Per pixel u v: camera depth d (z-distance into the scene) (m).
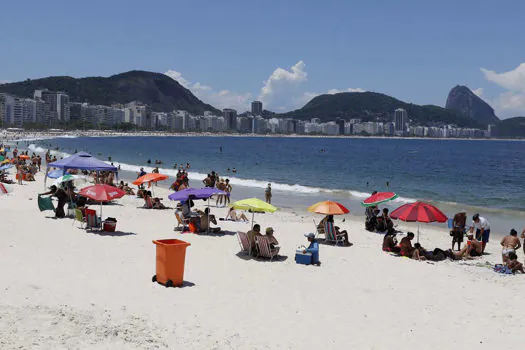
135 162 79.62
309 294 11.06
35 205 23.00
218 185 29.33
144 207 24.41
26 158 47.09
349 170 69.00
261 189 39.59
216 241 16.38
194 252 14.59
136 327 7.99
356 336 8.57
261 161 89.25
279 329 8.68
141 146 157.75
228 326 8.61
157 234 17.06
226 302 10.06
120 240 15.66
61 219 18.89
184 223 18.09
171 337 7.75
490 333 9.02
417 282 12.53
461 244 18.88
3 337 6.79
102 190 16.88
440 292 11.68
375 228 20.47
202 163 80.44
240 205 15.79
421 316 9.89
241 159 95.00
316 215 25.80
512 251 14.38
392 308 10.34
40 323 7.57
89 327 7.64
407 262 14.73
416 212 15.80
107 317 8.37
